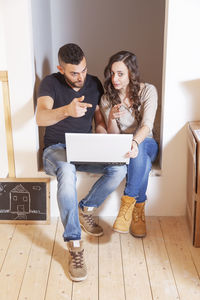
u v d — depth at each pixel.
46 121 2.06
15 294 1.91
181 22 2.23
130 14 3.78
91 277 2.03
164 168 2.50
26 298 1.89
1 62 2.34
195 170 2.14
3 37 2.29
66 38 3.86
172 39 2.27
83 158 2.15
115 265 2.12
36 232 2.43
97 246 2.28
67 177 2.12
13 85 2.37
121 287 1.96
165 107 2.39
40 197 2.49
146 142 2.35
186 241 2.33
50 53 3.61
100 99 2.41
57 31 3.83
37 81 2.58
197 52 2.29
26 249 2.25
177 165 2.49
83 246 2.28
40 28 2.91
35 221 2.51
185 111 2.40
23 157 2.51
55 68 3.92
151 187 2.54
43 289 1.95
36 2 2.70
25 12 2.24
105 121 2.44
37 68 2.62
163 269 2.09
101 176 2.32
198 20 2.23
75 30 3.84
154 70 3.91
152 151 2.39
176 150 2.47
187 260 2.16
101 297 1.89
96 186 2.29
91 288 1.96
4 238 2.36
